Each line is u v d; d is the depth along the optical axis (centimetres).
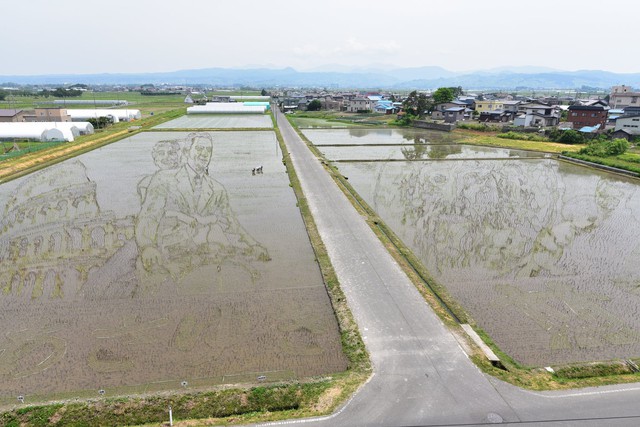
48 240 2800
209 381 1572
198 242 2788
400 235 3012
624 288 2306
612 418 1373
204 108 12331
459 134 8438
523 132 8219
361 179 4591
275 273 2405
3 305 2078
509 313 2034
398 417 1372
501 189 4044
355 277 2320
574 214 3481
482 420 1360
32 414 1393
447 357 1662
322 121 11119
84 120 9912
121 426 1370
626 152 6009
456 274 2428
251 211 3459
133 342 1795
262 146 6675
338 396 1466
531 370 1611
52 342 1797
